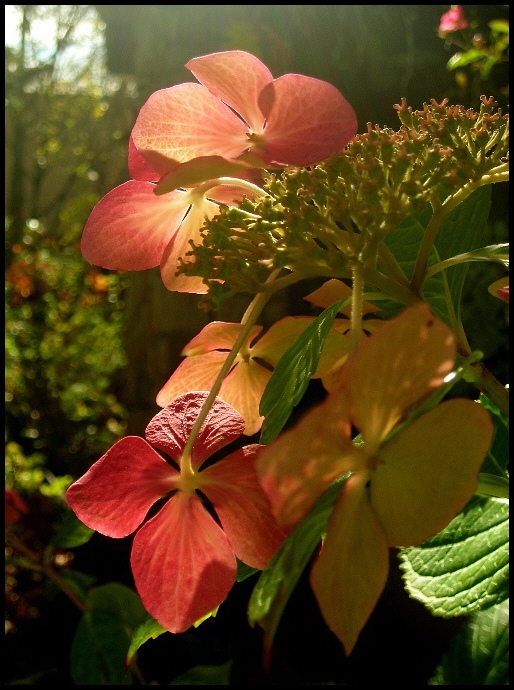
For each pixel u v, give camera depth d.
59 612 0.81
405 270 0.21
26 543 0.84
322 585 0.12
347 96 0.94
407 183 0.16
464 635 0.20
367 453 0.12
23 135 2.75
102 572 0.78
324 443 0.12
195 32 0.93
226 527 0.16
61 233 2.65
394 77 0.99
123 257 0.19
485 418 0.12
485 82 0.98
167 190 0.15
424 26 1.04
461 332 0.20
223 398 0.20
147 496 0.17
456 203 0.17
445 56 1.05
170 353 0.88
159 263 0.20
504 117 0.18
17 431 1.53
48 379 1.67
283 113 0.16
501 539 0.19
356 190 0.16
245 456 0.16
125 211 0.19
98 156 2.71
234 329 0.20
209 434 0.17
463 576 0.19
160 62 0.97
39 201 2.90
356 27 0.94
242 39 0.88
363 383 0.12
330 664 0.64
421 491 0.12
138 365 0.94
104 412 1.66
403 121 0.19
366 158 0.16
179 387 0.20
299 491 0.12
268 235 0.17
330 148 0.15
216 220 0.17
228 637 0.70
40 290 1.99
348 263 0.16
